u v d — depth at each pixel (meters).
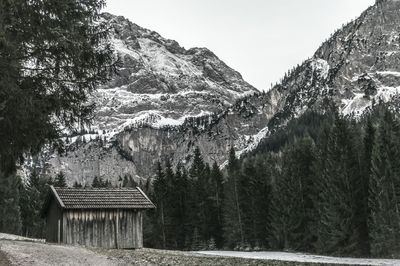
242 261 18.36
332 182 59.75
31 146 17.42
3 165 17.56
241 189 81.19
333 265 19.19
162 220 88.94
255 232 78.56
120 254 19.58
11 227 66.81
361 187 60.00
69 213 35.16
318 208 61.88
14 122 15.72
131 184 130.25
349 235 57.50
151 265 16.34
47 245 20.28
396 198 54.56
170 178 93.62
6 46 14.15
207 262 17.47
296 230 70.31
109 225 36.19
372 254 52.56
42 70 16.64
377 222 53.62
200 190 88.25
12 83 14.48
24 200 92.25
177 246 88.94
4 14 13.63
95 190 38.28
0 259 14.25
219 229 88.50
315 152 70.19
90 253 18.80
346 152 60.41
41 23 15.00
